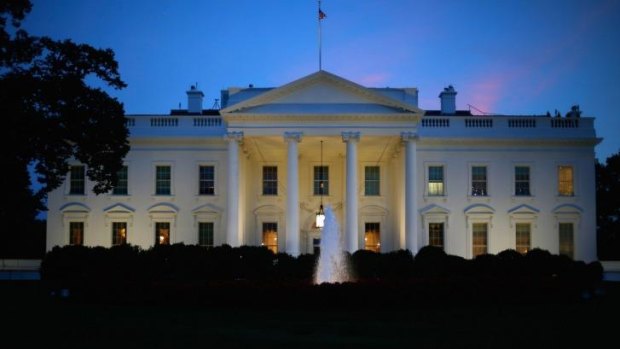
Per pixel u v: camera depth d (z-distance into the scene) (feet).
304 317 79.41
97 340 63.16
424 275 113.39
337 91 146.51
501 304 92.89
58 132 110.11
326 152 165.89
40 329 69.51
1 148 101.19
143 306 89.35
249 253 116.67
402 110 144.25
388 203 165.99
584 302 96.43
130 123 164.45
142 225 161.89
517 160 163.12
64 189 162.30
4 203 116.16
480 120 164.45
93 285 92.99
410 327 71.61
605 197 216.95
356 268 115.96
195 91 184.14
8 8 103.09
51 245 161.17
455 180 162.30
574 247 161.99
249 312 83.71
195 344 61.21
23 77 103.50
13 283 134.31
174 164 163.32
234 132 144.36
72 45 112.37
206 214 161.79
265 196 167.32
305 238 166.50
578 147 163.73
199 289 88.22
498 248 161.07
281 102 146.41
